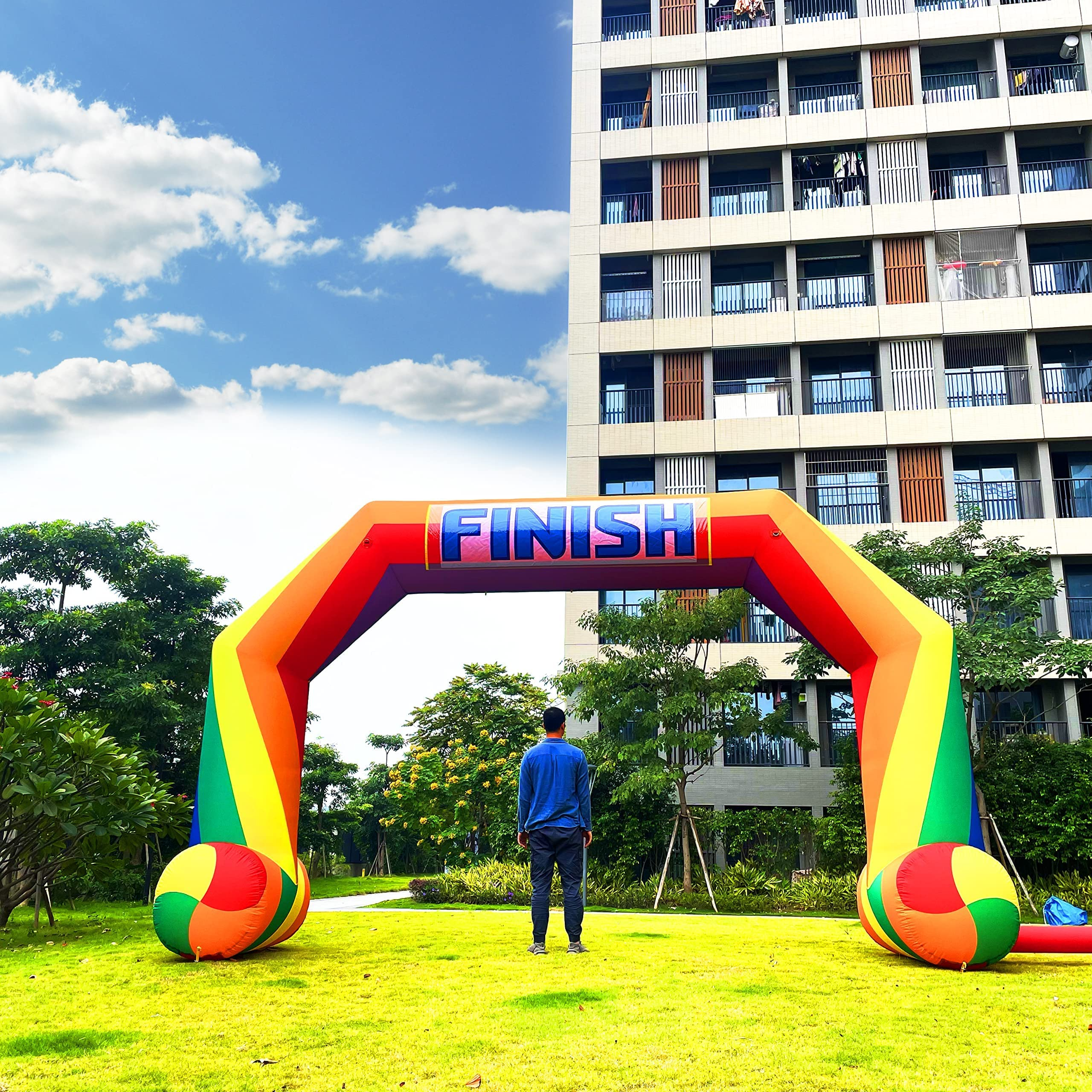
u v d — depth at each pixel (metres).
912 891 5.40
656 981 4.76
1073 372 22.58
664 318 23.59
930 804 5.92
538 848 5.94
